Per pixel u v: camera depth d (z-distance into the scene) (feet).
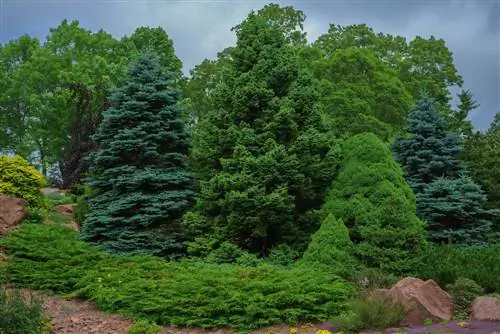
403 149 61.31
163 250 49.32
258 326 30.66
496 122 75.46
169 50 103.71
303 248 45.14
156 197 50.44
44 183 58.80
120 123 54.24
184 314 31.73
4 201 52.26
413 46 115.85
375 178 43.34
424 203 53.72
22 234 46.47
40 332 25.49
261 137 46.32
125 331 29.99
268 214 43.62
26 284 38.73
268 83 48.78
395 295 31.17
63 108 118.73
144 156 52.95
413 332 27.30
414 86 106.63
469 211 53.98
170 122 54.29
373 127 88.28
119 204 50.24
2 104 132.16
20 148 124.16
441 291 31.96
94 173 56.54
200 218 47.32
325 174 46.24
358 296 32.73
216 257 43.60
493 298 31.37
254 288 32.91
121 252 48.60
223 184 44.60
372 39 112.06
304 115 48.62
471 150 62.90
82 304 35.73
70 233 52.60
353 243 40.52
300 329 30.17
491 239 54.13
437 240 53.47
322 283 34.19
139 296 33.63
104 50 126.82
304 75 50.57
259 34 51.11
